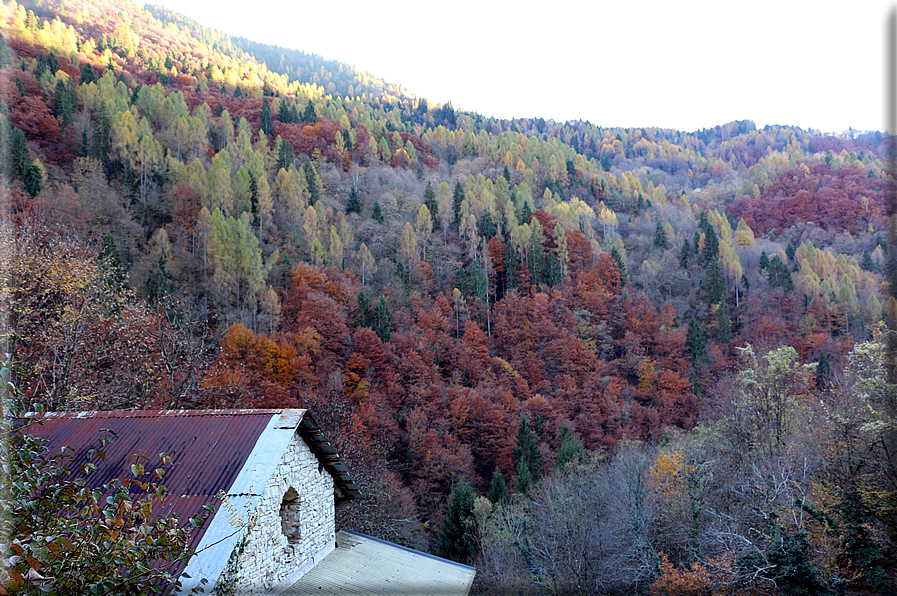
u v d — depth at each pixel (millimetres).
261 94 153500
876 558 16812
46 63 88000
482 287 84438
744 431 28453
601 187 140750
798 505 18812
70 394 18453
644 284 94125
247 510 9109
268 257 83750
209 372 25172
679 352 70875
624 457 36875
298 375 48906
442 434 52125
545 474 48469
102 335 21406
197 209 83375
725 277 88875
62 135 80375
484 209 107625
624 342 76312
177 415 11203
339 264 85250
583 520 27250
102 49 125875
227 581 8422
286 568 10664
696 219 128125
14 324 18000
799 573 16641
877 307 60281
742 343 69250
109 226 66312
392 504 32062
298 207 96312
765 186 122875
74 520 6648
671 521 25500
